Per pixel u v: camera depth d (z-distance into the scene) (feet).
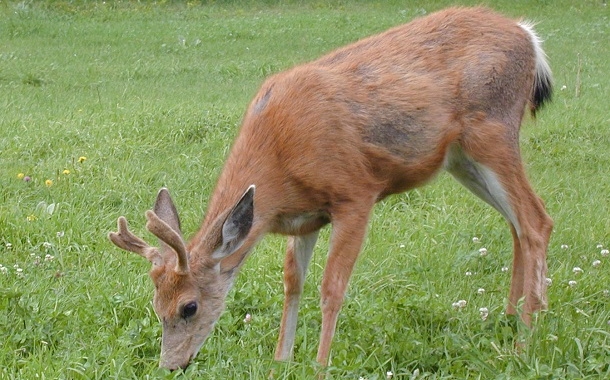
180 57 91.91
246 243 27.73
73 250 37.88
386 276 34.55
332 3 130.31
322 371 26.14
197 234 27.78
